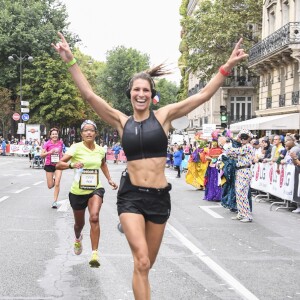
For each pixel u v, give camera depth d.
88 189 7.23
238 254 8.19
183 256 7.96
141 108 4.70
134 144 4.67
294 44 29.09
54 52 58.91
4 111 56.91
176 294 5.95
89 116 67.12
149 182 4.67
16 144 55.41
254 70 38.38
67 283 6.36
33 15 58.84
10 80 58.41
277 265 7.48
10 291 5.99
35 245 8.59
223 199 13.18
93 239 6.88
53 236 9.41
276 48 31.14
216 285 6.36
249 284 6.43
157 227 4.73
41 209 13.12
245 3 42.22
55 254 7.93
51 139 13.47
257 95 52.91
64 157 7.42
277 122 28.45
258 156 17.20
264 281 6.59
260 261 7.72
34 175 27.22
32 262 7.39
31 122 59.06
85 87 4.80
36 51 58.19
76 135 77.12
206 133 32.28
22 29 57.91
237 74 52.59
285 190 13.91
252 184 17.33
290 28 30.17
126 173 4.75
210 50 42.72
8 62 58.47
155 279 6.59
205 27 42.09
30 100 58.25
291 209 14.04
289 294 6.04
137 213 4.62
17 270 6.93
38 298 5.75
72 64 4.78
